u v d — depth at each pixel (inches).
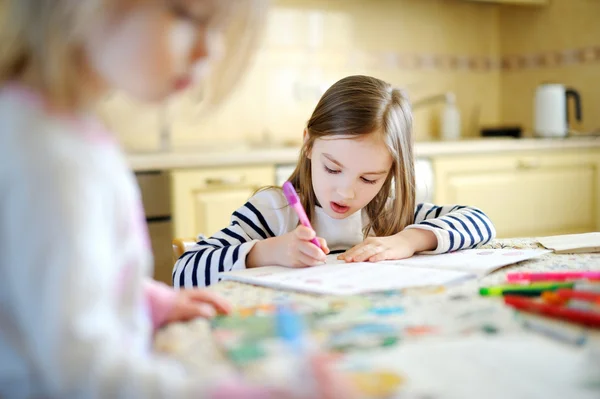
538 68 140.9
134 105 24.2
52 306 18.6
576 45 132.7
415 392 19.5
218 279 42.6
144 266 24.3
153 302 28.0
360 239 53.2
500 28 147.9
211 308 29.1
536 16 140.2
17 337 20.2
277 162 106.0
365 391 19.5
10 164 19.3
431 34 141.4
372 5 135.2
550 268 38.0
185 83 23.5
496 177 118.8
